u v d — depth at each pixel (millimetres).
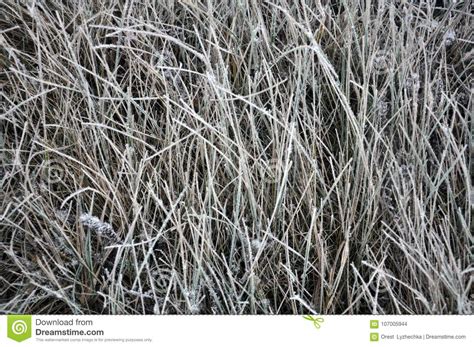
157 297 1433
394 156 1497
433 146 1613
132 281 1469
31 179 1497
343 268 1401
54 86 1606
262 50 1638
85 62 1669
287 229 1382
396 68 1627
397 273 1460
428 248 1434
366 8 1604
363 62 1517
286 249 1352
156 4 1735
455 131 1638
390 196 1492
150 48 1672
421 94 1648
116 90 1545
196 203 1477
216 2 1713
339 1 1762
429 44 1746
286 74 1650
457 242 1435
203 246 1398
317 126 1600
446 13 1706
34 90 1597
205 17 1657
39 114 1578
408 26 1655
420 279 1378
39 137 1498
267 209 1486
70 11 1677
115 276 1467
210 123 1549
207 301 1434
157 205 1438
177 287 1442
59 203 1528
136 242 1475
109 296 1347
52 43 1658
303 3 1562
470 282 1281
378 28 1625
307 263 1373
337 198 1502
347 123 1494
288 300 1427
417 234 1390
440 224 1467
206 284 1410
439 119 1519
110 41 1685
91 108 1508
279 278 1461
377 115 1561
